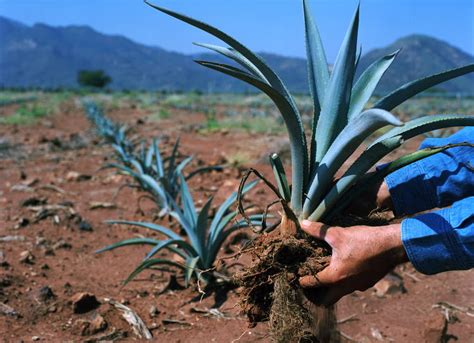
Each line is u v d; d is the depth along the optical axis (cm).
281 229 190
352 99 196
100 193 586
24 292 318
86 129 1285
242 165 713
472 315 301
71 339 270
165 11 163
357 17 179
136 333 278
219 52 198
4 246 402
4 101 2316
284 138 888
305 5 204
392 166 181
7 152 855
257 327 280
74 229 454
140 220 485
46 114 1662
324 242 186
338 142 176
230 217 333
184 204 348
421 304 314
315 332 198
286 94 185
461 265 165
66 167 744
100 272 363
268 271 189
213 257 330
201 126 1220
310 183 189
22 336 271
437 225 165
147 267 313
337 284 180
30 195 572
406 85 174
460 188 195
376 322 290
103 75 7506
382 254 171
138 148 887
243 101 2677
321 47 204
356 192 187
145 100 2536
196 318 294
